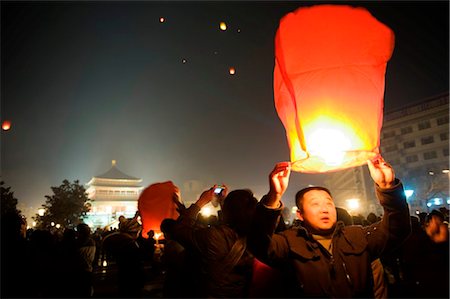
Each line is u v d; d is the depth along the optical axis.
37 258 4.75
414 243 3.36
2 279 3.73
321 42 1.66
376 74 1.72
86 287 5.19
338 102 1.66
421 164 41.94
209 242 2.83
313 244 2.32
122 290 5.02
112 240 5.26
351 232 2.46
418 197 38.19
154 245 5.41
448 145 40.28
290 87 1.73
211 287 2.73
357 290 2.22
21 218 4.42
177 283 3.40
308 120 1.68
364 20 1.68
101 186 59.31
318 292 2.19
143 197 5.25
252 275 2.78
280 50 1.73
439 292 3.09
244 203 2.91
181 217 3.27
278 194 2.08
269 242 2.18
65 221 38.06
